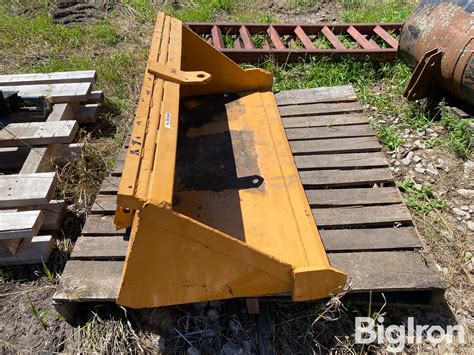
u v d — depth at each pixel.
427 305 2.10
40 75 3.52
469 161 3.05
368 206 2.52
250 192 2.40
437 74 3.36
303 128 3.22
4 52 4.74
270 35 4.72
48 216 2.61
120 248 2.26
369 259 2.18
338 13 5.75
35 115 3.06
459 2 3.29
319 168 2.82
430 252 2.43
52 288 2.35
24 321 2.20
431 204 2.72
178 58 2.42
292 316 2.10
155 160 1.66
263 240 2.12
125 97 3.93
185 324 2.10
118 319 2.12
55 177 2.58
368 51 4.15
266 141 2.73
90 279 2.11
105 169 3.09
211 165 2.60
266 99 3.09
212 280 1.79
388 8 5.72
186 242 1.63
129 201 1.47
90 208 2.74
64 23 5.45
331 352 1.99
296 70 4.18
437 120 3.46
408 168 3.04
